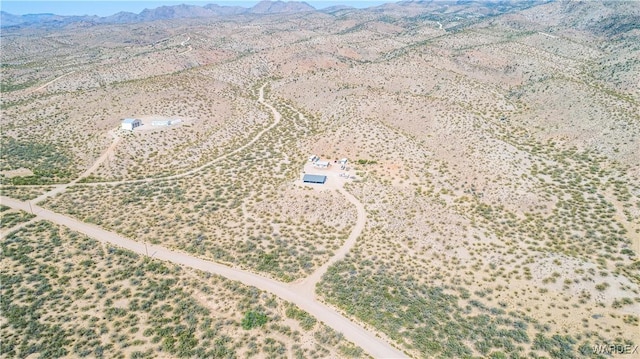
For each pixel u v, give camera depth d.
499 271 62.59
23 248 68.38
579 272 59.88
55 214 80.94
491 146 96.12
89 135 117.50
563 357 46.53
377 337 49.78
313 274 63.06
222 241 71.88
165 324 52.31
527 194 80.88
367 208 80.12
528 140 107.94
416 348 47.78
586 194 81.19
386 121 114.62
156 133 116.81
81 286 59.25
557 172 89.38
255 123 132.88
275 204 83.19
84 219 79.00
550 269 61.22
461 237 70.38
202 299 57.00
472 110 128.00
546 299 56.41
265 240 72.19
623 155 92.06
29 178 96.69
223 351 47.69
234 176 97.31
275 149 112.62
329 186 87.75
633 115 106.88
